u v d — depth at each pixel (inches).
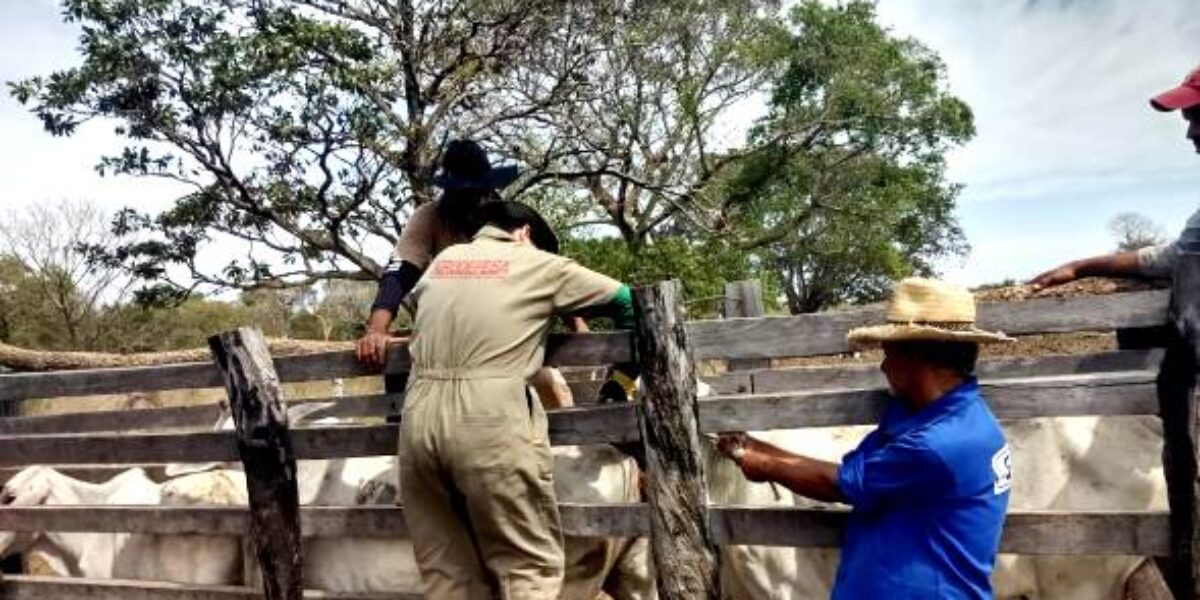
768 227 1221.1
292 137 555.2
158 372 163.3
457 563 133.5
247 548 163.3
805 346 127.6
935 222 1456.7
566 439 137.5
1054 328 118.9
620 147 773.3
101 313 1229.1
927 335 104.4
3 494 182.1
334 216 616.7
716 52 974.4
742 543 129.3
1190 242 126.1
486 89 655.1
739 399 128.6
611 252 774.5
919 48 1179.3
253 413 151.1
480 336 126.2
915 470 103.1
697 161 1059.9
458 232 159.2
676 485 129.1
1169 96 130.3
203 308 1344.7
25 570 187.2
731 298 300.2
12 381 173.9
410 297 163.2
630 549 152.1
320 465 168.1
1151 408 115.1
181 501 170.4
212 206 622.2
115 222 622.2
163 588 167.0
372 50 544.1
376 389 512.1
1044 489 133.1
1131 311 115.6
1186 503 113.0
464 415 123.6
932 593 103.0
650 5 766.5
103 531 169.5
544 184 742.5
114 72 512.4
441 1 623.5
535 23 650.2
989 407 121.6
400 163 603.5
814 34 1108.5
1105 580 130.0
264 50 516.7
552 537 131.0
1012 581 133.5
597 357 134.9
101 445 168.6
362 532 151.5
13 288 1198.3
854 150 1184.2
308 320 1385.3
